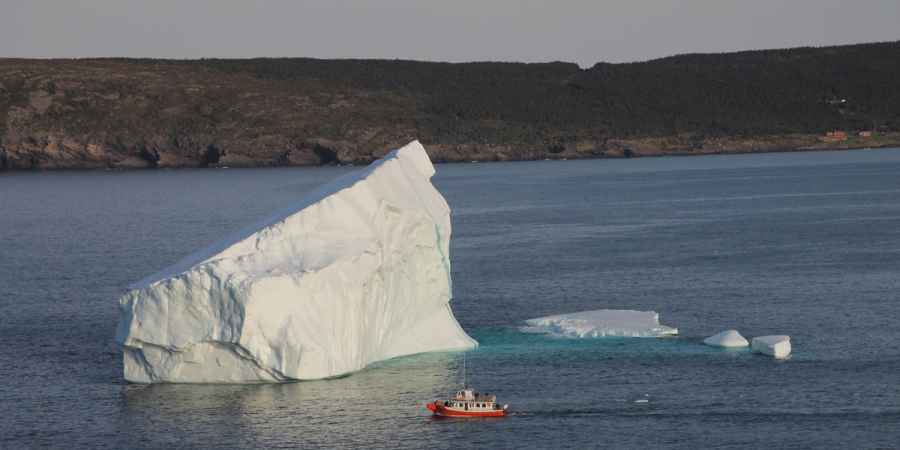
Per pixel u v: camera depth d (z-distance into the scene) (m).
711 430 184.12
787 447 176.25
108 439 183.00
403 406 195.75
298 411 192.38
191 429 185.50
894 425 184.75
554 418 190.50
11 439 184.62
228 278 198.25
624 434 182.88
